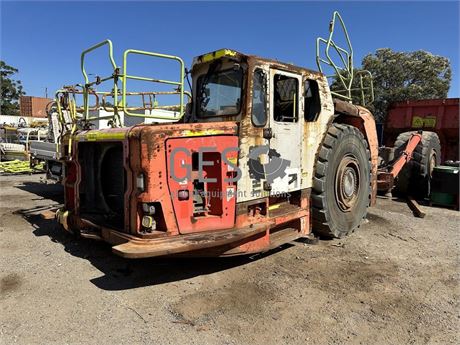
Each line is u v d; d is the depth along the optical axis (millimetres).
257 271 4324
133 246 3479
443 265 4633
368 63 25641
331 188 5309
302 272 4320
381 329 3148
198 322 3186
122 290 3764
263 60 4227
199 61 4543
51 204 7961
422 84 24875
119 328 3066
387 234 5941
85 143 4902
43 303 3465
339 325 3195
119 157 4715
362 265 4578
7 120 25266
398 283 4074
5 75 50312
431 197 8305
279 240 4609
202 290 3801
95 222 4426
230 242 3715
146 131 3586
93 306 3422
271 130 4348
